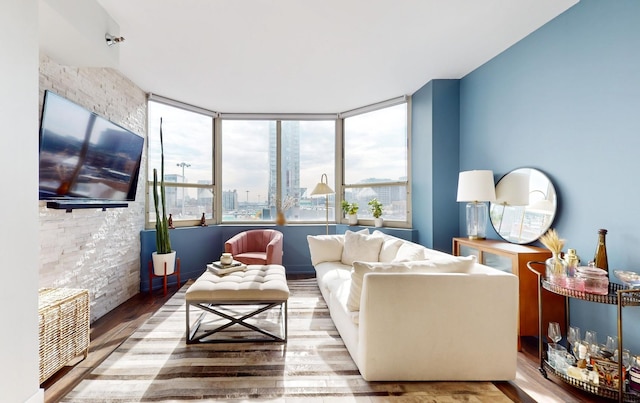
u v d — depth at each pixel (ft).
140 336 7.84
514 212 8.90
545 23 7.91
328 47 8.94
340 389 5.71
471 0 6.92
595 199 6.73
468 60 9.99
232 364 6.51
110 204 9.19
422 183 12.28
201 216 14.80
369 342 5.82
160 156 13.11
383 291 5.81
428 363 5.89
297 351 7.07
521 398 5.54
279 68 10.29
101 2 6.70
